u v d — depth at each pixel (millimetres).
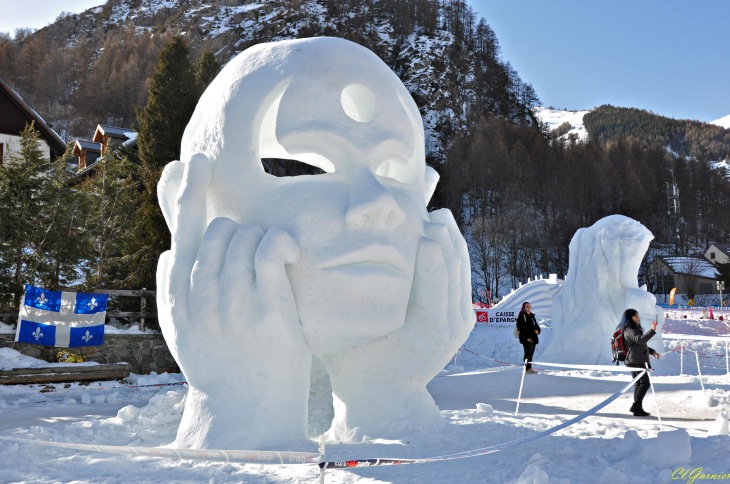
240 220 6414
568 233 67625
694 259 59812
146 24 177500
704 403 8383
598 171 79250
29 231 15836
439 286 6465
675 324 23734
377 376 6477
